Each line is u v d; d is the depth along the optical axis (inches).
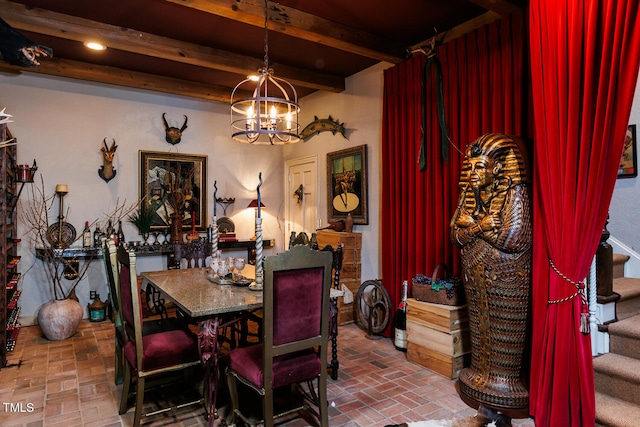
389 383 113.2
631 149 126.3
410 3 122.8
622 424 78.5
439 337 119.0
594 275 96.0
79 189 183.8
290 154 234.1
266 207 236.4
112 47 141.7
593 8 78.2
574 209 83.0
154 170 201.2
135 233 197.3
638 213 125.7
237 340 150.6
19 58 87.2
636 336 92.5
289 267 77.5
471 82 126.4
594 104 79.5
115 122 192.4
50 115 177.5
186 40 149.8
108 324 174.6
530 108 110.3
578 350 82.5
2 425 90.0
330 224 187.2
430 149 140.8
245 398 105.6
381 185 168.2
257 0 117.4
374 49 145.3
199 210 214.1
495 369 98.3
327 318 85.1
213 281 116.1
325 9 126.3
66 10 126.6
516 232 93.4
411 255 148.2
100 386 111.2
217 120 221.0
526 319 97.3
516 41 113.2
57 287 178.5
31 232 173.5
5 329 126.4
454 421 92.3
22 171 165.0
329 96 201.5
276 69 171.0
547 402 87.0
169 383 113.3
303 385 112.0
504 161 97.4
